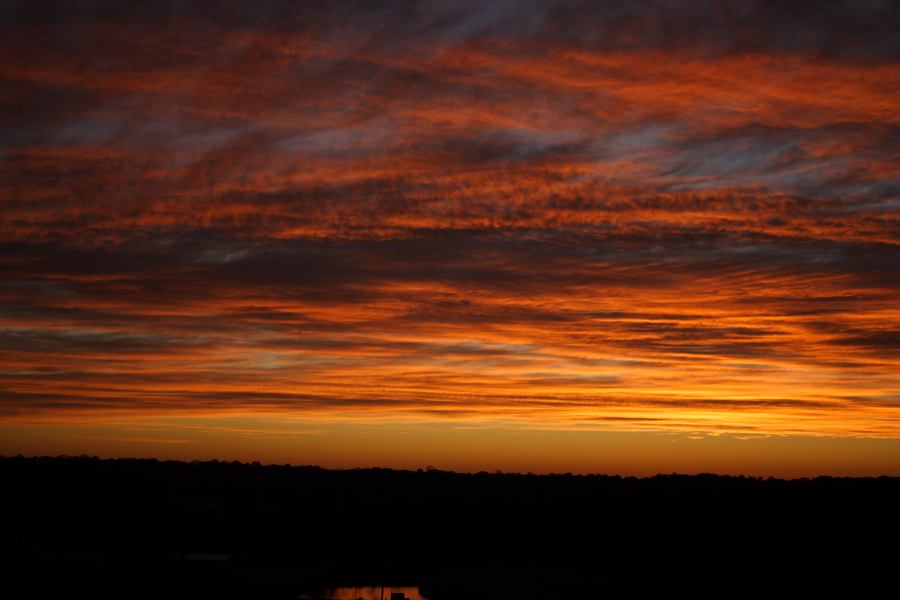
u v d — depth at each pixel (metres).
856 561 91.06
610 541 102.06
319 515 114.50
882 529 100.25
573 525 108.06
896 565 88.94
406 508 117.50
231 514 113.56
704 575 85.31
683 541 99.50
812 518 105.12
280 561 92.50
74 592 68.88
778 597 74.44
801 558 93.62
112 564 82.69
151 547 97.19
